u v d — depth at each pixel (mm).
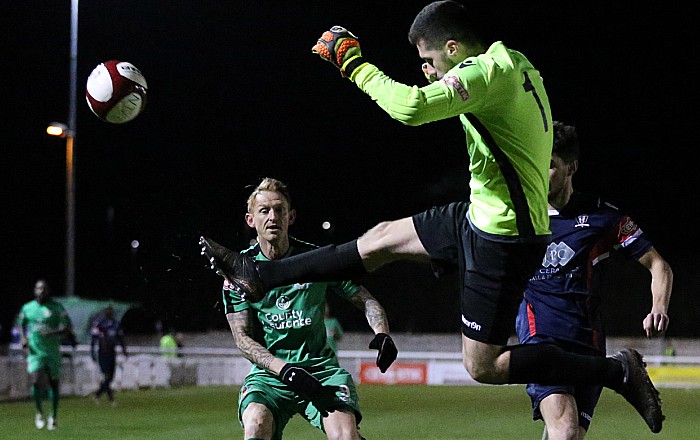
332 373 11250
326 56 8867
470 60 8523
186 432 24078
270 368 10617
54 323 26438
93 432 24266
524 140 8664
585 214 12047
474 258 8883
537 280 11953
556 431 11078
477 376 9414
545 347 9508
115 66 10516
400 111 8234
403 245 9164
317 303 11406
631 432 24484
